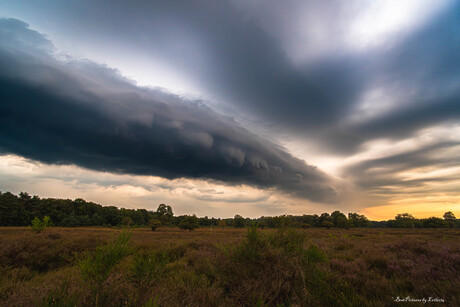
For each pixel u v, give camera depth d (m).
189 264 8.04
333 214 111.06
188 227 78.62
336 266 7.18
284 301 4.38
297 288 4.53
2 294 4.20
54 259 8.64
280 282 4.48
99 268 3.36
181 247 11.85
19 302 3.22
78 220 97.12
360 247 12.48
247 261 5.33
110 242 3.67
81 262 3.46
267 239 6.08
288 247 5.97
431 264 6.60
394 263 7.06
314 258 5.88
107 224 109.38
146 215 127.75
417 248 9.30
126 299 3.28
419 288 4.97
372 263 7.61
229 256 5.64
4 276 6.22
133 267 3.96
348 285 5.13
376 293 4.84
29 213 94.62
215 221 132.38
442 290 4.63
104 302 3.16
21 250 8.45
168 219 116.81
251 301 4.13
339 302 4.29
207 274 5.96
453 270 5.97
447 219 105.31
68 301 2.99
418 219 115.25
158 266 4.16
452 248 8.96
